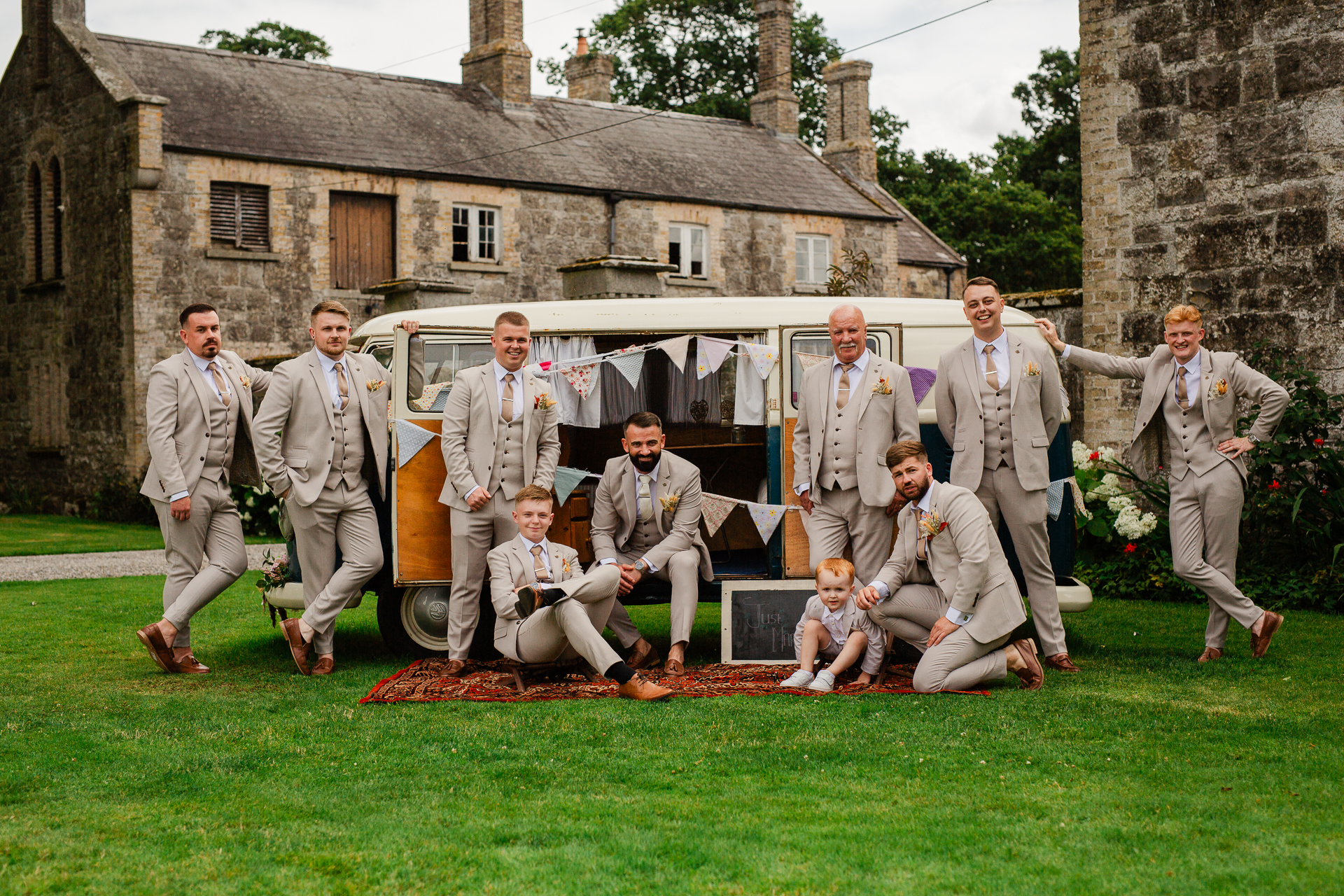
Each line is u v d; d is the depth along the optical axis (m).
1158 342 11.17
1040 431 6.94
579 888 3.73
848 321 6.88
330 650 7.23
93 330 21.14
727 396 8.11
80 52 20.98
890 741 5.37
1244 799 4.44
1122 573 10.15
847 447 6.95
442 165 22.44
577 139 25.06
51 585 11.42
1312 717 5.68
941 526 6.40
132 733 5.64
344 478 7.12
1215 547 7.12
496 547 6.83
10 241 23.67
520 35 25.59
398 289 17.91
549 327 7.57
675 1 39.69
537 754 5.23
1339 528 9.47
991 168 47.03
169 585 7.18
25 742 5.50
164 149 19.97
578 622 6.34
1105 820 4.25
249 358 20.33
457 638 7.05
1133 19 11.21
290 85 22.75
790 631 7.25
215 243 20.62
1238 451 7.02
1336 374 10.12
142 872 3.90
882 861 3.91
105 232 20.67
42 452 22.52
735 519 8.76
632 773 4.93
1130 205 11.29
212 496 7.12
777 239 25.95
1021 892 3.65
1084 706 5.95
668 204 24.61
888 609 6.59
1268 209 10.49
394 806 4.53
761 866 3.88
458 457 6.95
